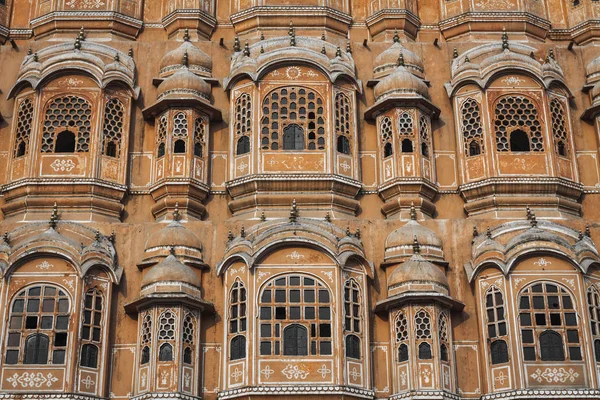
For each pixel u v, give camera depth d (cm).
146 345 2377
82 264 2427
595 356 2362
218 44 2892
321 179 2625
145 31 2995
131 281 2495
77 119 2698
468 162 2717
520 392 2309
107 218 2627
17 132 2719
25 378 2316
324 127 2697
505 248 2459
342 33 2998
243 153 2694
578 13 3038
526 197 2664
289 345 2358
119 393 2381
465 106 2780
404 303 2406
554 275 2428
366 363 2388
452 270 2528
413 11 3030
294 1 2972
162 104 2708
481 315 2441
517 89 2762
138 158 2728
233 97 2769
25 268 2414
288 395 2298
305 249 2442
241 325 2394
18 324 2366
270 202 2630
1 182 2680
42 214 2612
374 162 2745
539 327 2383
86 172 2639
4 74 2831
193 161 2669
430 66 2884
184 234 2512
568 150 2750
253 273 2411
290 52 2748
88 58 2738
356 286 2452
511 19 2972
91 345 2391
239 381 2338
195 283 2431
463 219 2595
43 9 2997
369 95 2831
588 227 2584
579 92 2869
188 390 2342
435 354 2352
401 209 2650
